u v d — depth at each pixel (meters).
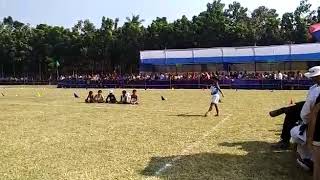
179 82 38.31
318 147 5.74
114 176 7.20
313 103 6.81
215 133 11.31
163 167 7.74
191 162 8.09
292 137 7.60
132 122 13.73
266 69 43.22
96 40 67.00
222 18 61.16
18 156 8.74
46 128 12.58
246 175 7.18
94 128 12.44
